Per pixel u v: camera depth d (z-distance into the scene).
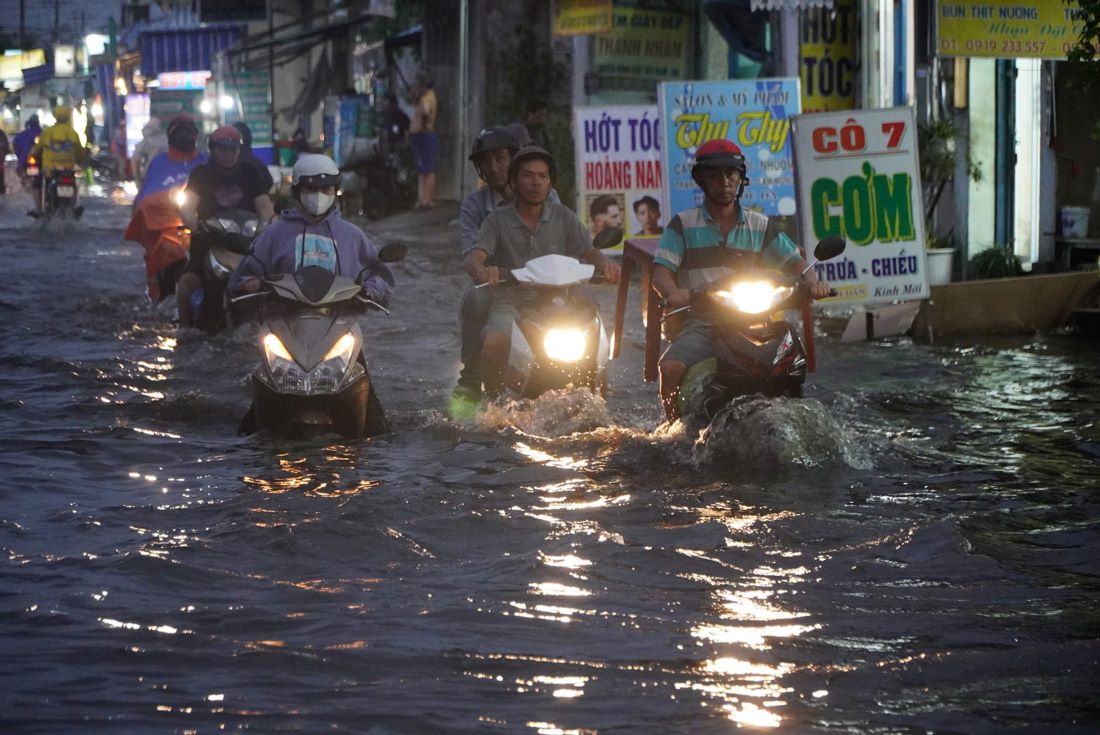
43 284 49.53
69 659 12.94
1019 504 19.47
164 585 15.29
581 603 14.80
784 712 11.74
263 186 38.34
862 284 37.81
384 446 23.55
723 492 20.02
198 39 126.44
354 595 15.02
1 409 26.56
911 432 24.73
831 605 14.82
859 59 47.59
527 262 25.28
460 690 12.21
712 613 14.48
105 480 20.83
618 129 47.06
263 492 19.94
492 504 19.19
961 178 45.66
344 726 11.38
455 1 89.38
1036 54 44.12
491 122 81.12
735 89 43.66
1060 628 14.03
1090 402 27.88
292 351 23.97
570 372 24.95
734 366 22.92
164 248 41.16
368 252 26.34
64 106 80.19
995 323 38.84
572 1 61.00
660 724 11.46
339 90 122.56
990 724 11.46
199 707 11.77
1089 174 46.66
